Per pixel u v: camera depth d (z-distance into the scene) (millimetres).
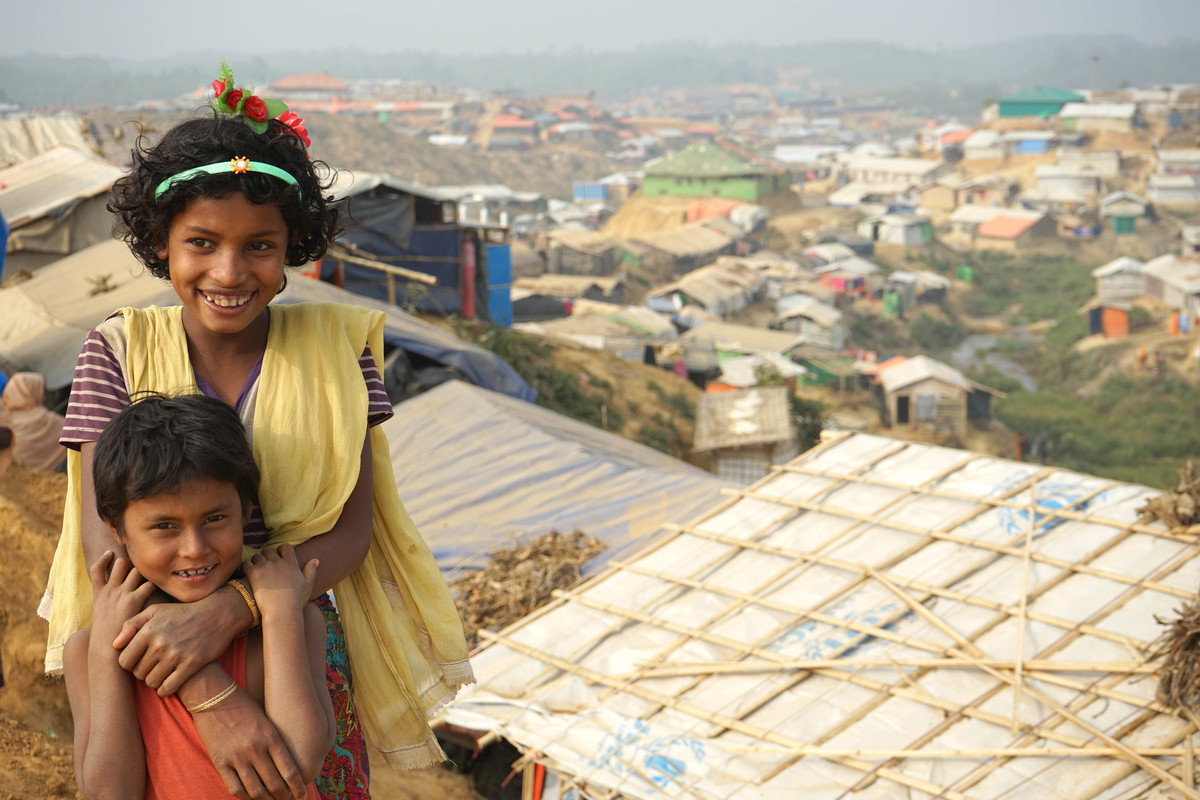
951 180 96812
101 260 15883
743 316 61875
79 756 1550
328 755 1827
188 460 1549
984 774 5301
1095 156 96438
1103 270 64312
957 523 7504
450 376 16469
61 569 1789
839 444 9133
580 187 114938
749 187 90562
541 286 61875
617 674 6781
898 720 5820
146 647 1531
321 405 1810
